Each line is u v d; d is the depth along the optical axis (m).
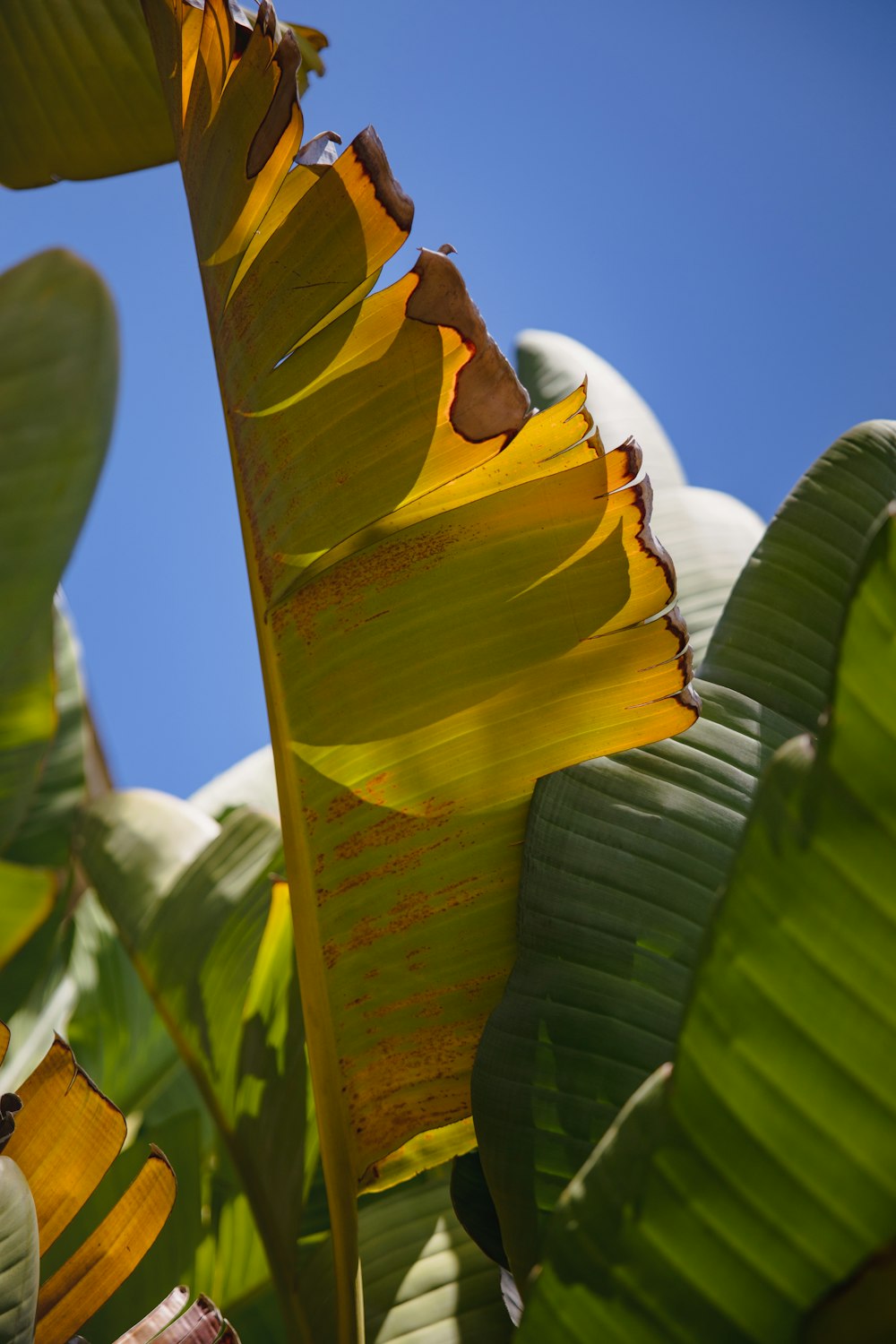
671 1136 1.17
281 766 1.56
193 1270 1.94
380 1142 1.60
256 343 1.52
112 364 1.94
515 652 1.51
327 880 1.56
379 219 1.47
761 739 1.58
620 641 1.50
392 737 1.53
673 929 1.51
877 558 1.08
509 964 1.58
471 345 1.47
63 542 1.91
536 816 1.55
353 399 1.50
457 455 1.49
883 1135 1.13
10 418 1.91
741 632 1.63
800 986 1.13
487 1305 1.71
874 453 1.65
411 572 1.51
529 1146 1.48
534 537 1.50
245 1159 1.83
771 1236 1.15
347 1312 1.55
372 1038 1.58
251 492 1.54
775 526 1.65
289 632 1.54
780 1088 1.14
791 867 1.12
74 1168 1.51
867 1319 1.14
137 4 1.88
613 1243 1.18
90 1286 1.51
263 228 1.51
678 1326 1.17
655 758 1.57
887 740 1.10
